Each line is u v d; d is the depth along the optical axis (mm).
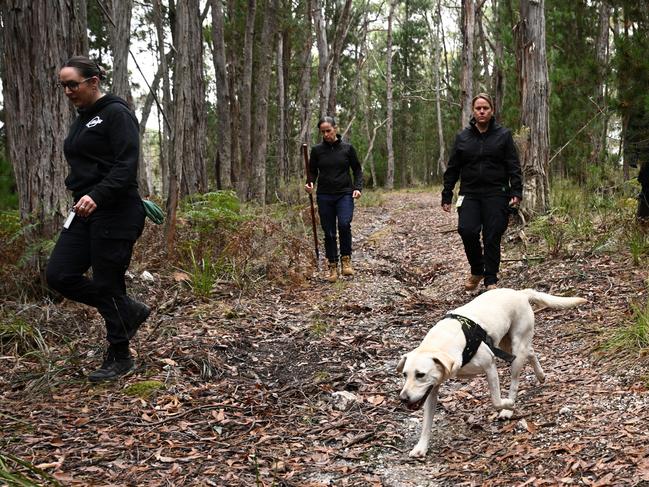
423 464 3480
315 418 4117
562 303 4324
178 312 6230
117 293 4484
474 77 31516
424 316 6285
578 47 16906
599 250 7105
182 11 8617
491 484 3084
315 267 8648
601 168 12016
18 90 6109
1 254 6020
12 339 5051
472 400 4246
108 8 11930
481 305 3941
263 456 3545
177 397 4270
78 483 3146
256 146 17922
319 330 5848
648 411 3469
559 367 4508
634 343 4387
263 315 6355
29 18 5988
